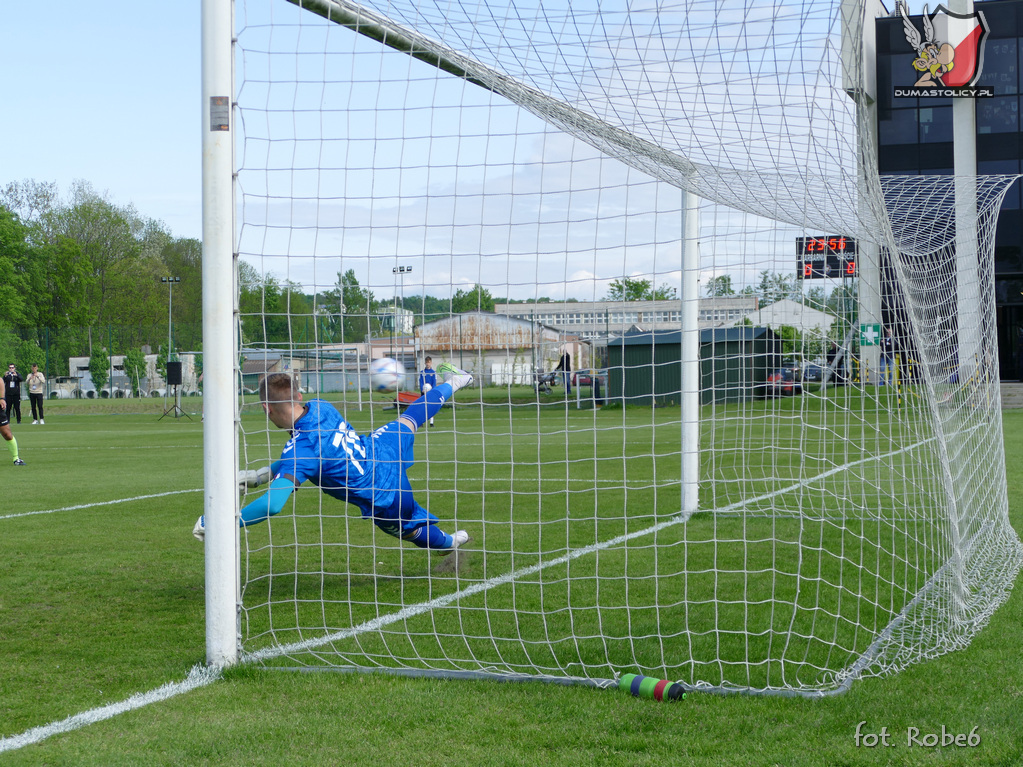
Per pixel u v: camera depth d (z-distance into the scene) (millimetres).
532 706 2682
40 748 2410
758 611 3727
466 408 17922
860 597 3822
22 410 29875
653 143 4059
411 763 2273
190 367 35531
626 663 3078
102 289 58906
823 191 3479
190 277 67125
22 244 53062
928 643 3193
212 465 3127
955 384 5906
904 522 5414
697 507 6277
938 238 6109
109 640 3527
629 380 19828
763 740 2379
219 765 2287
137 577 4707
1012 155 22141
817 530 5605
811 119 3004
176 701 2785
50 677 3051
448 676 2992
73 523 6488
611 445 12648
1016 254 22375
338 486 3842
